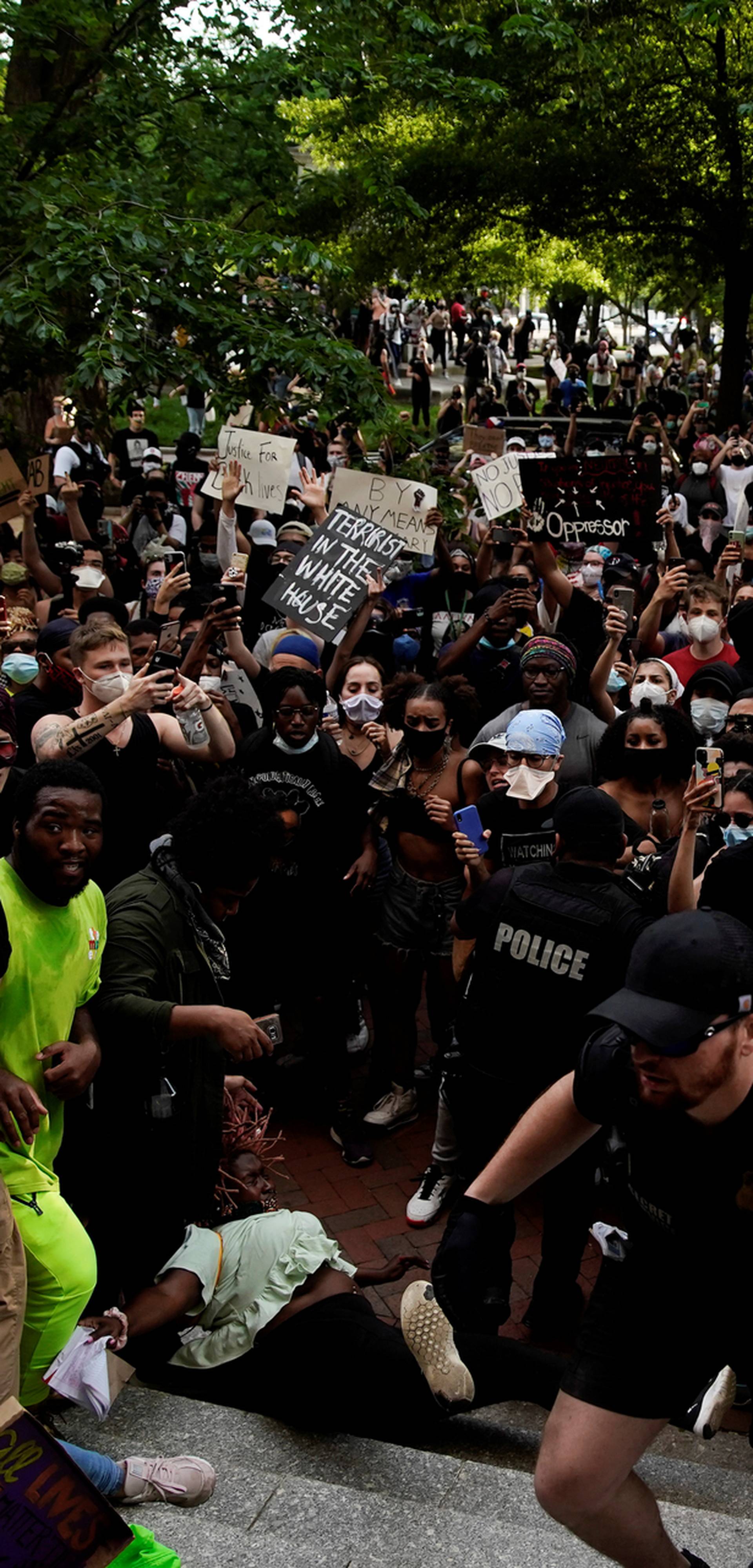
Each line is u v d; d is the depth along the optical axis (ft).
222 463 27.94
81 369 27.91
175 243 30.96
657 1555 8.38
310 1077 20.84
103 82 36.32
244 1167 13.83
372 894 19.72
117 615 21.99
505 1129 13.98
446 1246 8.86
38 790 10.50
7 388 36.04
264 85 35.60
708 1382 8.50
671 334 151.43
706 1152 7.48
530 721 17.44
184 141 35.76
